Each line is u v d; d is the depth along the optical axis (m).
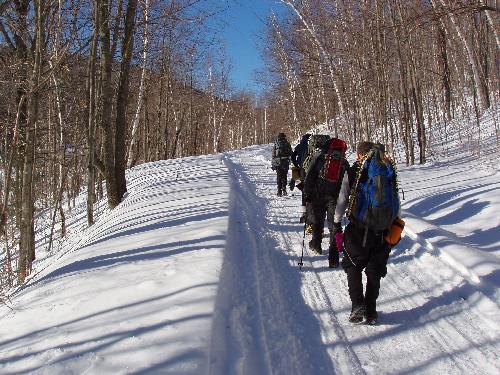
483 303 4.40
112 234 7.92
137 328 3.76
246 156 24.36
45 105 16.25
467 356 3.66
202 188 12.08
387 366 3.61
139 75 25.81
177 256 5.75
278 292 5.14
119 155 13.61
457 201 8.35
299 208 9.88
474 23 20.06
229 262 5.72
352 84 20.19
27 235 10.12
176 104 37.41
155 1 14.84
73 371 3.18
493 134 16.61
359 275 4.42
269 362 3.69
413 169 13.56
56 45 10.53
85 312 4.30
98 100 12.70
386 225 4.30
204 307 4.09
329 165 6.30
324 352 3.86
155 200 11.02
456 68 24.94
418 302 4.71
